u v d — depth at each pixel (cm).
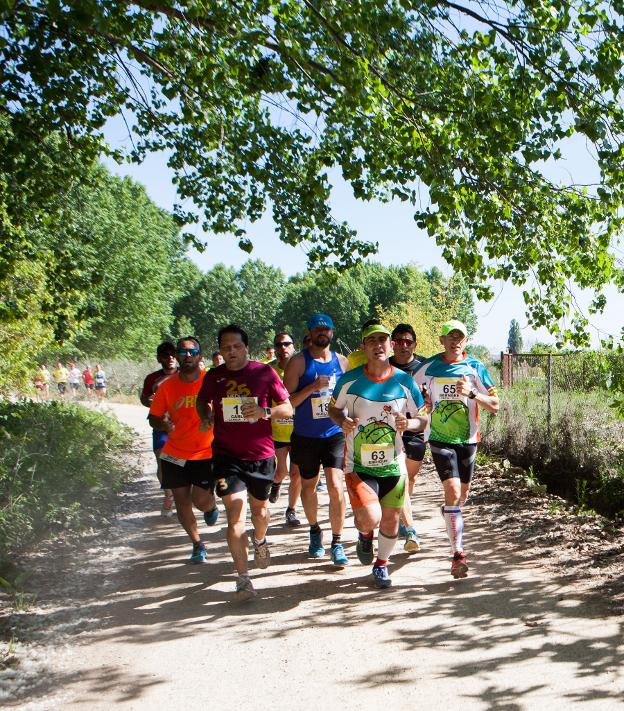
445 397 552
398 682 355
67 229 966
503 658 376
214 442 521
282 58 606
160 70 780
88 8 468
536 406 1168
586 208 646
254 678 369
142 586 536
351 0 514
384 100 622
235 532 493
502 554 575
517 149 587
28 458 777
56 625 454
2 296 1069
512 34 562
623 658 368
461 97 568
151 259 4262
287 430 772
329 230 909
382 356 506
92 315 977
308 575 548
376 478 510
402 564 567
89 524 732
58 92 819
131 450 1369
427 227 603
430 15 537
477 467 985
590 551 562
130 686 364
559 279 710
